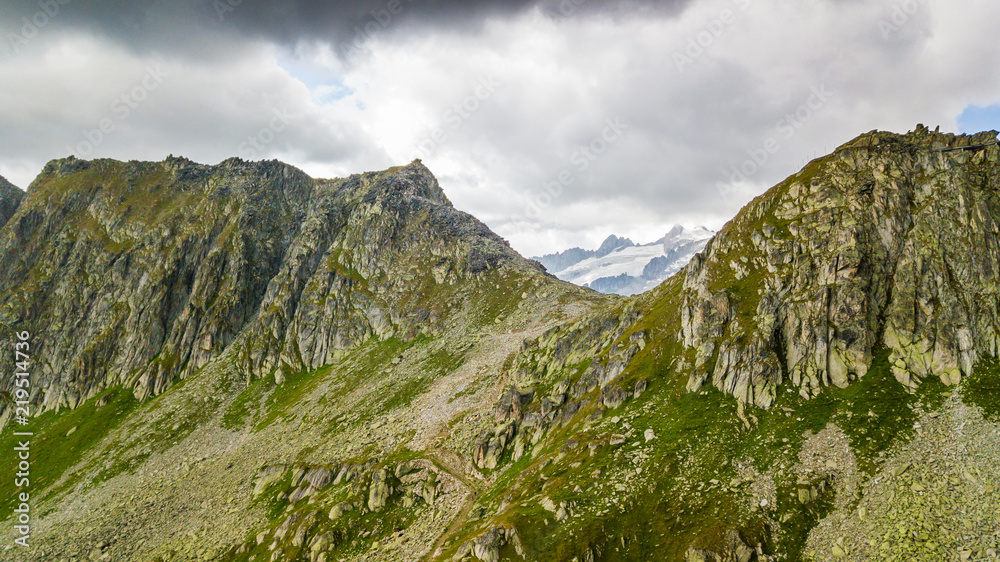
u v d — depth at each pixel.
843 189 87.06
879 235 78.75
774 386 70.62
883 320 72.12
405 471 90.88
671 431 70.62
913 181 82.25
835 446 59.66
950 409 59.06
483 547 60.16
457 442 97.31
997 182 76.12
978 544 44.31
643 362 88.12
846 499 53.31
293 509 93.62
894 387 64.62
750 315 80.62
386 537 77.69
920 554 45.19
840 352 70.38
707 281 90.69
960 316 67.25
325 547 77.88
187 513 103.12
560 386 96.69
